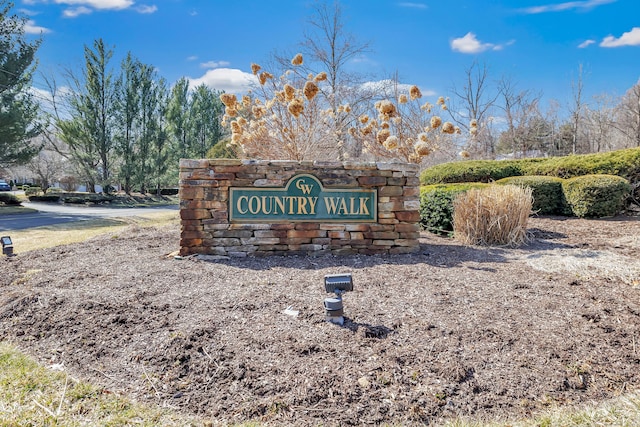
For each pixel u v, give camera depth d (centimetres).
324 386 206
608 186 738
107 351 244
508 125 2628
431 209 646
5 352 247
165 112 2642
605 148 2659
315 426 180
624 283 354
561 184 800
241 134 709
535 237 587
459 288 338
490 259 445
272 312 292
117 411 191
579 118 2561
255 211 469
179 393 204
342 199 477
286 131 709
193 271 400
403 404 193
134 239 601
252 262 440
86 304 307
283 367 222
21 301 317
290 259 453
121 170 2398
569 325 267
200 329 262
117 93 2352
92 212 1722
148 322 278
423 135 636
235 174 466
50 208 2011
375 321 274
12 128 1608
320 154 772
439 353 233
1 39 1652
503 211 536
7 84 1638
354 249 479
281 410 190
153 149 2556
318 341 248
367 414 188
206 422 183
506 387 205
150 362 230
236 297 322
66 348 250
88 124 2262
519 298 314
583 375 216
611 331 260
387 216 481
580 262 415
